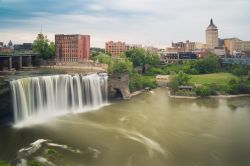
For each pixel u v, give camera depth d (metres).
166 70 192.88
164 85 150.62
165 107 101.06
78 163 53.84
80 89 96.56
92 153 58.47
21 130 70.62
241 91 127.94
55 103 88.94
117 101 110.44
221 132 73.56
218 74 184.50
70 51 172.25
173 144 64.88
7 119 77.31
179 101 112.31
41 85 84.31
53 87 88.25
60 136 67.31
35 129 71.94
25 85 79.62
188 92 122.31
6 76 96.75
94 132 71.12
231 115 90.62
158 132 72.75
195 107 101.75
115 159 56.34
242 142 66.75
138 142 65.31
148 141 66.25
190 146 64.00
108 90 110.81
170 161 56.41
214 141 67.19
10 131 69.62
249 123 81.50
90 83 100.88
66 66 148.38
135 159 56.69
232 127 77.69
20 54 136.00
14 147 59.91
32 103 81.94
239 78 156.25
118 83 112.50
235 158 58.47
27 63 145.75
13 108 76.00
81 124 77.69
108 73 117.38
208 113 93.00
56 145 61.69
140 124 79.19
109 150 60.41
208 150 62.00
